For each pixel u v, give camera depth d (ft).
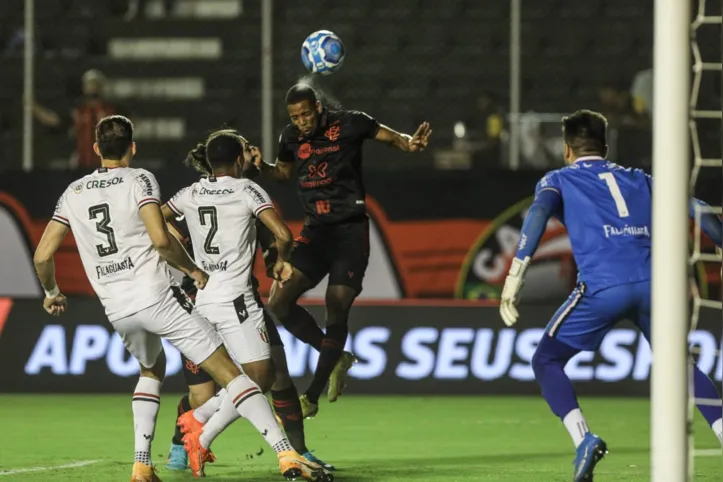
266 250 80.74
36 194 148.97
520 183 147.02
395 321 140.26
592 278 69.97
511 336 138.72
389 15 178.91
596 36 177.37
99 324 141.18
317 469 72.54
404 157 164.55
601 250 70.03
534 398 136.26
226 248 75.56
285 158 94.32
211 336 72.23
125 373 139.85
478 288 147.74
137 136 173.68
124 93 178.60
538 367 71.72
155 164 171.73
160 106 175.42
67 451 93.45
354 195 91.91
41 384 140.15
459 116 171.94
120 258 70.23
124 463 85.87
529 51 177.06
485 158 163.22
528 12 178.81
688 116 59.06
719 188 151.84
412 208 147.84
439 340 139.44
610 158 160.04
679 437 58.54
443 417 119.14
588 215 70.59
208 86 177.68
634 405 130.00
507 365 138.10
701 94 159.74
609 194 71.00
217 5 183.32
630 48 176.96
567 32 177.58
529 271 146.92
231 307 75.46
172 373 139.23
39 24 182.39
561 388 70.44
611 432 107.86
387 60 176.45
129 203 69.97
